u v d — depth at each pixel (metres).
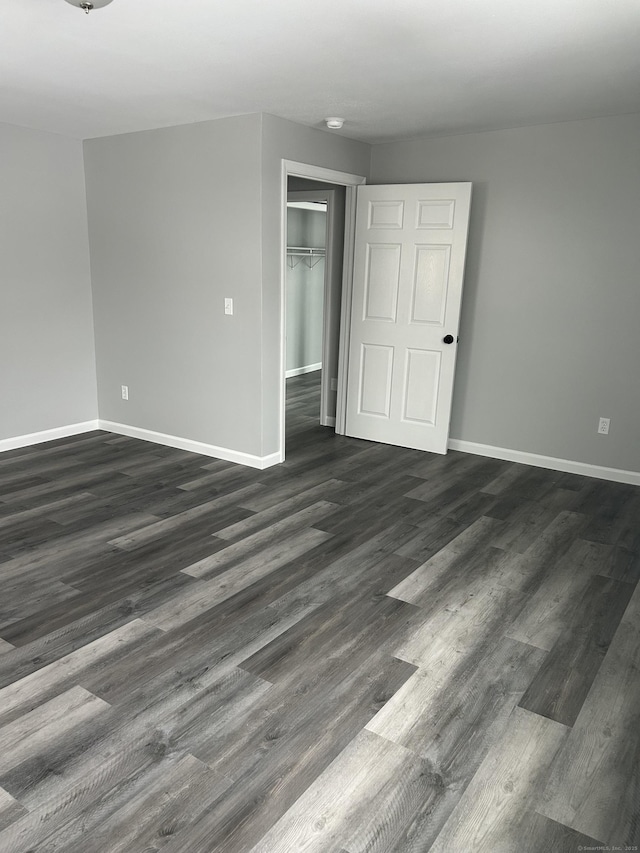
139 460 4.65
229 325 4.39
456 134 4.52
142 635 2.48
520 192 4.36
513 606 2.74
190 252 4.47
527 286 4.45
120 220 4.83
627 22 2.42
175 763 1.85
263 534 3.41
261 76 3.15
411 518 3.65
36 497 3.90
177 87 3.37
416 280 4.70
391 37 2.60
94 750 1.90
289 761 1.87
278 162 4.08
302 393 7.25
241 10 2.34
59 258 4.91
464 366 4.83
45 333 4.93
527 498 3.99
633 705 2.14
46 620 2.58
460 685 2.22
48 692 2.15
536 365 4.51
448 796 1.76
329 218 5.32
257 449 4.47
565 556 3.21
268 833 1.63
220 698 2.13
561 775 1.84
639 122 3.86
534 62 2.90
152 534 3.39
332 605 2.72
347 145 4.69
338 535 3.41
